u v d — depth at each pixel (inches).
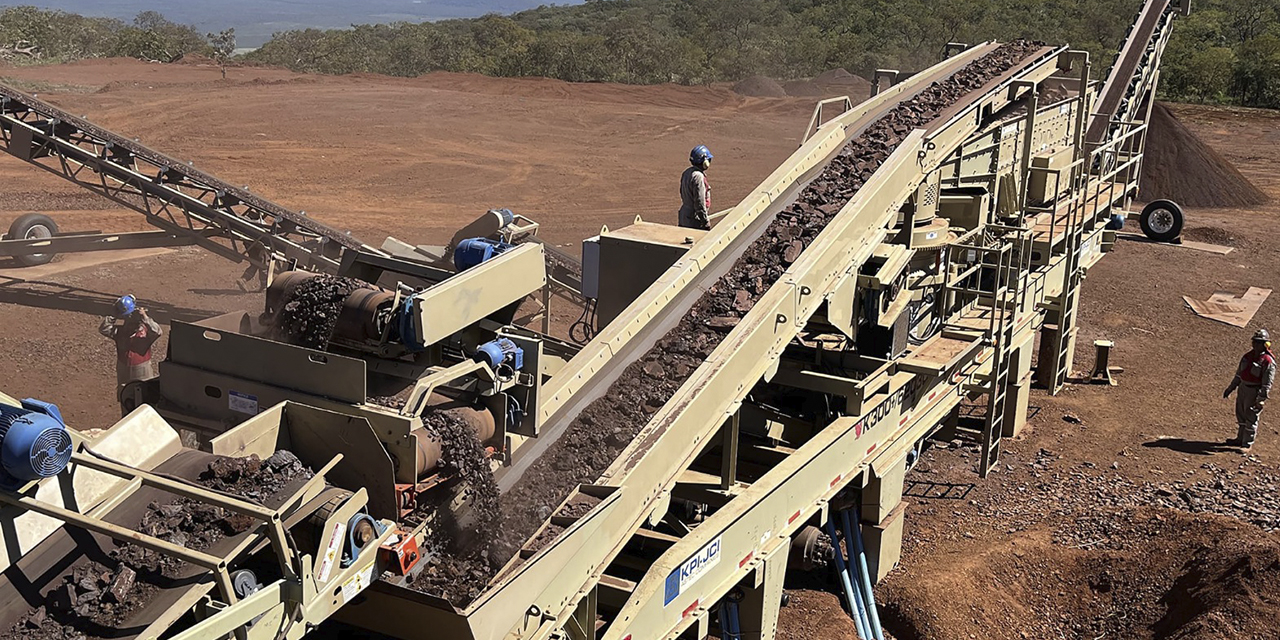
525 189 999.0
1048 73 509.7
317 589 174.1
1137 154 638.5
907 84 468.1
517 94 1596.9
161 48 1951.3
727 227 335.9
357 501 183.3
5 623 158.4
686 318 301.9
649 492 248.4
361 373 215.2
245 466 193.2
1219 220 1031.6
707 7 3420.3
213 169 981.8
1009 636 347.9
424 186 986.7
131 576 168.7
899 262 359.3
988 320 462.6
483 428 224.4
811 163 382.0
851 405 346.3
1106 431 511.8
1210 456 481.7
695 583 264.4
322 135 1173.1
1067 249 514.6
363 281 263.3
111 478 186.7
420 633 195.8
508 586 194.4
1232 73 2042.3
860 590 352.8
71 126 556.4
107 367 477.1
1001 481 454.3
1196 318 705.0
